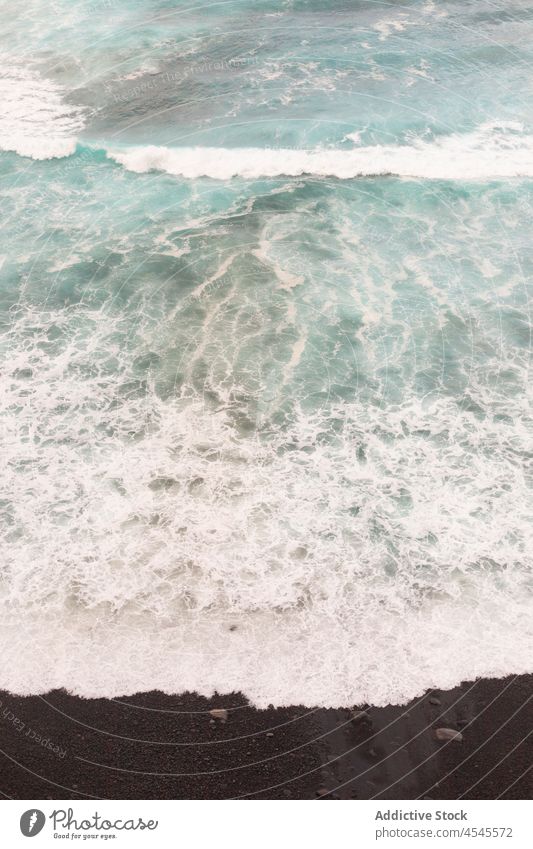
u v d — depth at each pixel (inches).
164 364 922.1
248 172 1230.3
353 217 1140.5
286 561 723.4
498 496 781.3
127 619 677.3
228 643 658.2
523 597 692.1
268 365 919.7
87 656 649.6
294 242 1096.2
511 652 649.0
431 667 639.1
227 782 569.0
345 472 804.6
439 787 564.1
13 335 955.3
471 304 992.2
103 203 1173.1
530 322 965.2
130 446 831.7
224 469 807.7
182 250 1083.9
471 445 829.2
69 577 711.7
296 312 987.3
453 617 676.7
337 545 738.2
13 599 693.9
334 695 620.4
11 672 638.5
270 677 633.0
